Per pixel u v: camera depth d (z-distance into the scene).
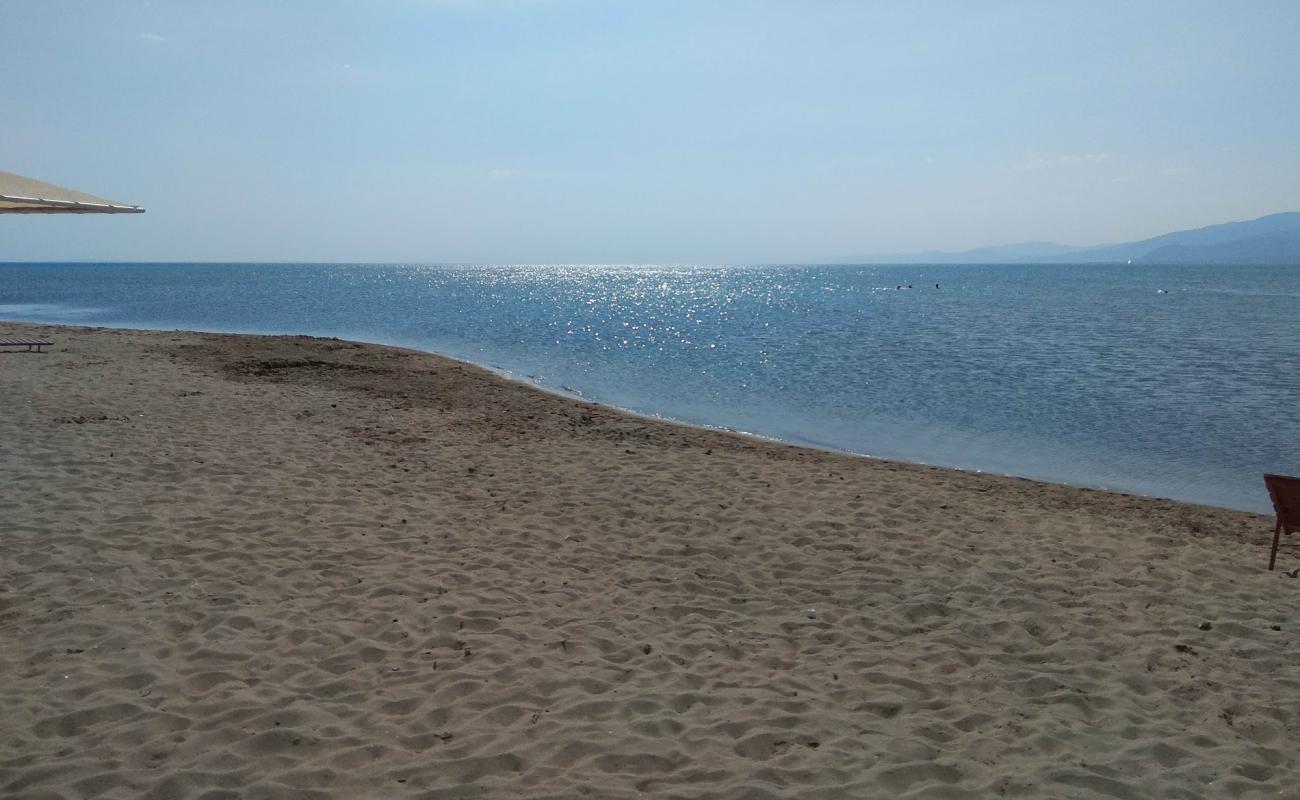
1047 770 4.31
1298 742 4.71
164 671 5.02
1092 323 39.53
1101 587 7.26
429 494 9.35
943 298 68.56
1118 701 5.18
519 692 4.98
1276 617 6.66
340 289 83.12
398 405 15.28
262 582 6.53
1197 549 8.44
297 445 11.26
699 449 12.62
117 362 19.12
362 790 3.93
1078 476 12.56
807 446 14.13
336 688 4.96
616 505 9.26
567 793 3.94
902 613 6.57
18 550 6.84
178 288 82.12
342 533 7.79
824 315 47.03
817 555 7.87
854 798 4.00
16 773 3.91
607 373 23.14
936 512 9.47
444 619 6.02
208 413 13.17
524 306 57.03
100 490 8.58
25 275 130.12
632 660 5.54
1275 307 52.84
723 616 6.41
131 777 3.93
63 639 5.38
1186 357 25.83
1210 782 4.26
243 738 4.33
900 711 4.98
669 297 74.06
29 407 12.66
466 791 3.93
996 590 7.09
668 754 4.35
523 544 7.84
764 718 4.79
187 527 7.64
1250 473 12.73
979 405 18.20
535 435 13.17
